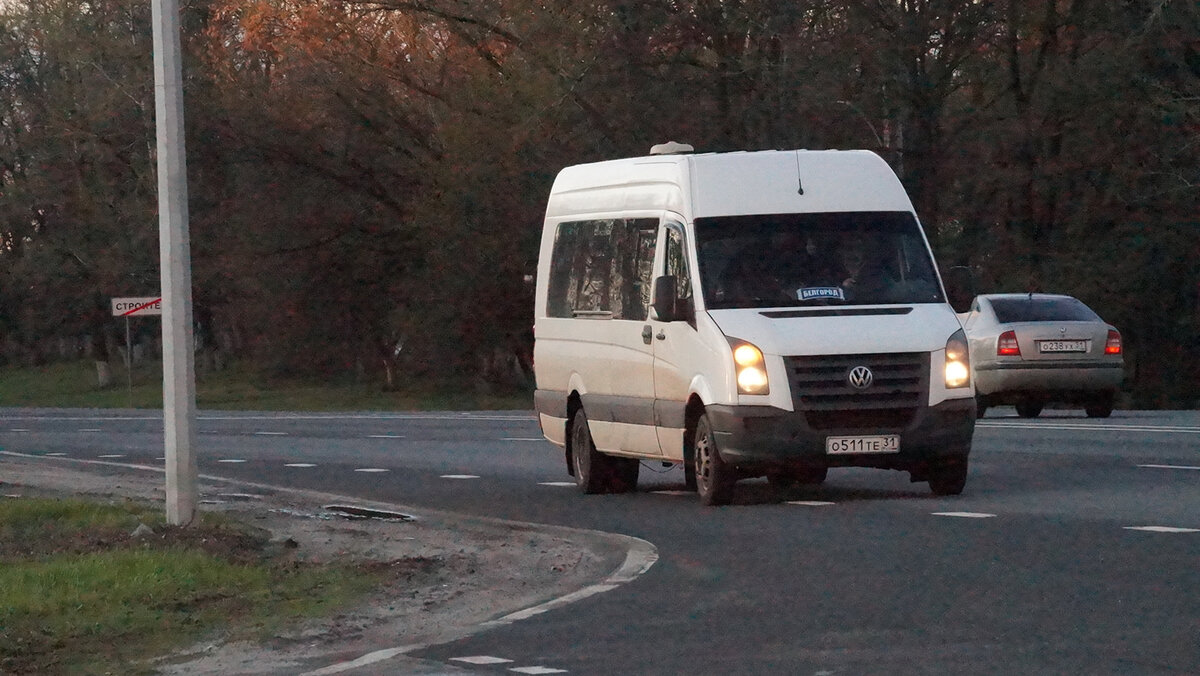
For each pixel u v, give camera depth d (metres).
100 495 58.69
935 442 46.53
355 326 187.88
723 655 25.75
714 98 151.25
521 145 159.25
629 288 53.00
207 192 184.00
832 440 46.12
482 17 171.62
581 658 26.16
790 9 144.25
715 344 47.16
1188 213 149.25
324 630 30.00
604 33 150.38
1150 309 152.00
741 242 49.19
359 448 83.62
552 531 44.81
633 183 53.84
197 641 29.06
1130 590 30.03
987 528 40.00
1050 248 156.75
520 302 167.38
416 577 36.41
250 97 180.62
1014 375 81.44
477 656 26.75
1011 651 25.02
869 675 23.70
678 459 50.06
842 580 32.97
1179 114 145.38
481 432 92.62
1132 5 151.38
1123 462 57.12
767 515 45.06
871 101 150.12
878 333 46.66
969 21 151.25
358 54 178.62
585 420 55.81
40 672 26.58
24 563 37.06
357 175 183.12
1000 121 155.75
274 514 51.00
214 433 103.06
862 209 50.12
